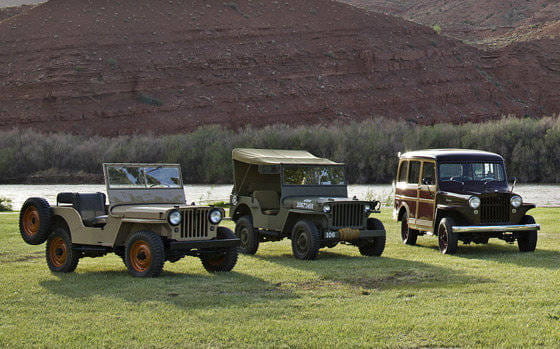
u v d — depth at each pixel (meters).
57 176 74.25
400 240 16.17
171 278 10.22
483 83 107.94
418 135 69.50
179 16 109.62
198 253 10.71
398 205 15.98
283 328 7.09
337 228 12.62
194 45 104.31
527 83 109.25
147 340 6.68
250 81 101.56
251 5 116.56
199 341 6.64
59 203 11.26
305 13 115.94
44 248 14.11
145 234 10.17
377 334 6.88
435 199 14.25
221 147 70.94
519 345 6.50
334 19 114.75
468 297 8.68
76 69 94.81
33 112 91.00
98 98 93.81
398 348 6.44
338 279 10.20
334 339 6.71
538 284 9.60
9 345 6.50
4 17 136.38
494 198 13.66
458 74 108.19
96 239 10.67
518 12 153.25
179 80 98.81
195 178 71.94
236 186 14.73
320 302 8.40
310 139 72.69
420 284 9.69
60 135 82.56
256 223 13.89
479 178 14.62
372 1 183.62
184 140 74.19
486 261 12.14
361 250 13.41
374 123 76.56
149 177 11.30
